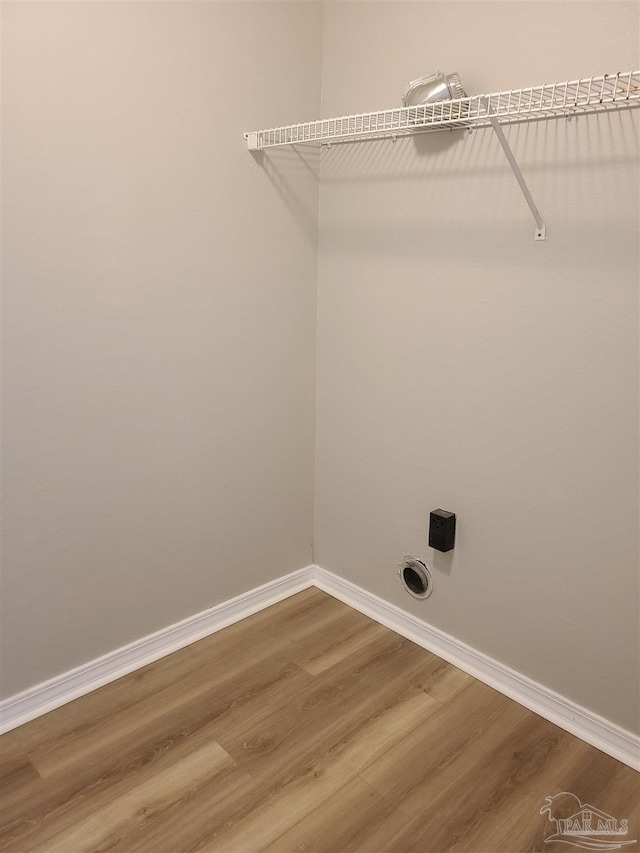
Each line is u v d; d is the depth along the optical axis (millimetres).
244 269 2232
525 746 1874
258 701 2049
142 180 1914
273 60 2154
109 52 1773
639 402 1662
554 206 1735
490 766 1801
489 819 1633
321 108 2348
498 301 1910
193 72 1962
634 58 1527
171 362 2102
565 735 1919
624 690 1820
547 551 1929
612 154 1604
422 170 2035
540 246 1785
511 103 1766
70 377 1877
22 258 1724
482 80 1832
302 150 2311
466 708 2027
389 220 2170
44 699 2004
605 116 1599
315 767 1793
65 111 1723
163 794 1700
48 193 1734
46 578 1949
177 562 2277
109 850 1543
